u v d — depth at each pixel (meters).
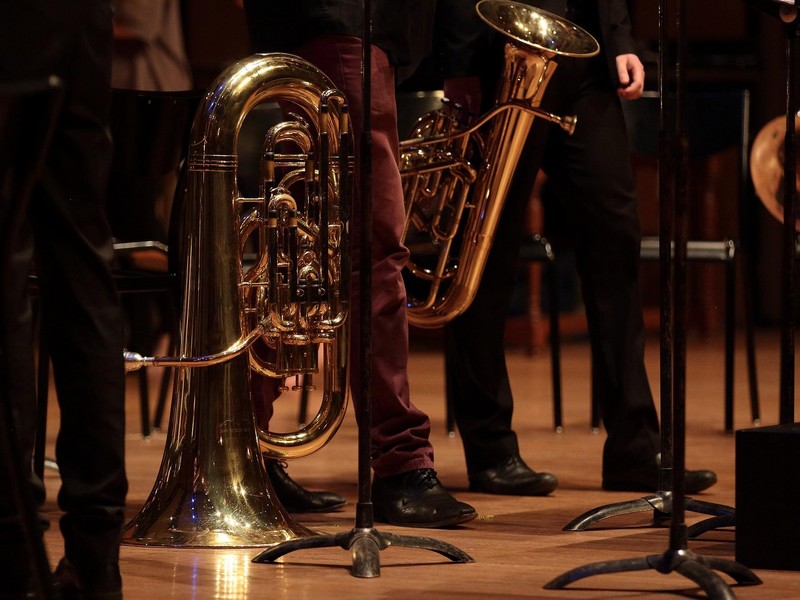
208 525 4.89
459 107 6.27
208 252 4.98
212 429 4.97
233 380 5.01
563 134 6.50
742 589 4.21
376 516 5.55
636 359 6.51
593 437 8.75
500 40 6.30
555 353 9.11
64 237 3.60
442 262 6.31
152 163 6.04
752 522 4.53
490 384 6.45
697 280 17.48
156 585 4.25
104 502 3.65
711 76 18.52
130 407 10.64
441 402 11.02
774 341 16.97
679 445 4.10
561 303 17.05
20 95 2.70
